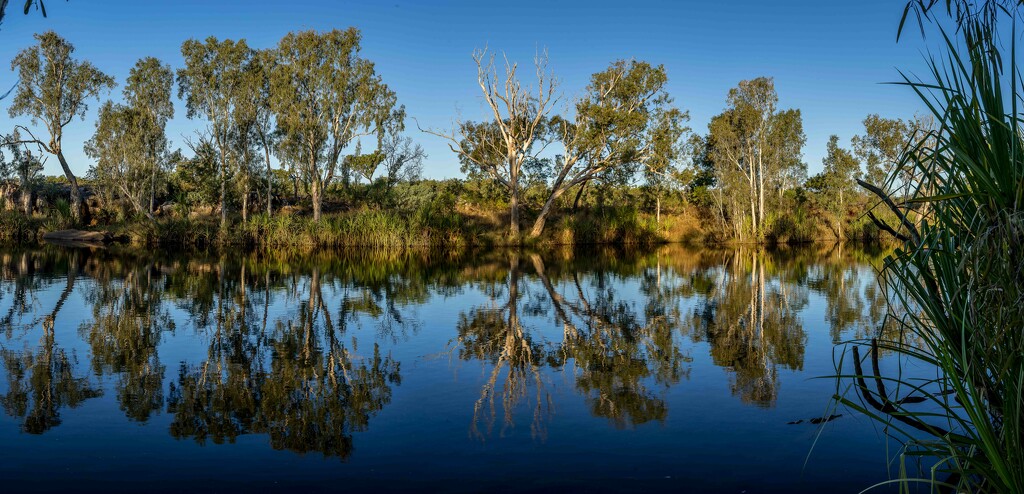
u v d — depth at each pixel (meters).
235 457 4.77
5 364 7.59
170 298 13.48
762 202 42.25
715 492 4.13
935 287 2.97
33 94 39.25
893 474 4.32
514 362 7.79
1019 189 2.42
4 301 12.85
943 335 2.94
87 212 42.69
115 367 7.49
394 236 33.84
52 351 8.33
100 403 6.07
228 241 34.06
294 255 27.91
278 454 4.82
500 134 38.50
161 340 9.08
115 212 41.91
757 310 11.95
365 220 34.50
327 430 5.34
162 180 42.03
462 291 15.18
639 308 12.37
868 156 43.34
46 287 15.25
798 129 48.66
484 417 5.66
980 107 2.70
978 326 2.73
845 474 4.35
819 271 20.48
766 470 4.45
